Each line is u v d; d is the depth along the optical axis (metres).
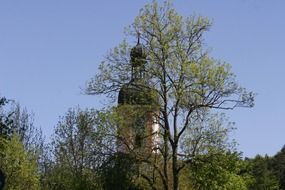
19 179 53.59
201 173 47.12
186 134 46.47
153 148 46.53
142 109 46.44
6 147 53.81
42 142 69.19
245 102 45.88
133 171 48.06
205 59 45.66
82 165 62.56
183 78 45.44
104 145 47.84
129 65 46.41
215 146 46.44
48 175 66.00
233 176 50.44
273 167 115.81
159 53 45.81
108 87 46.78
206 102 45.62
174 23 46.16
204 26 46.34
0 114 59.22
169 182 48.84
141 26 46.06
